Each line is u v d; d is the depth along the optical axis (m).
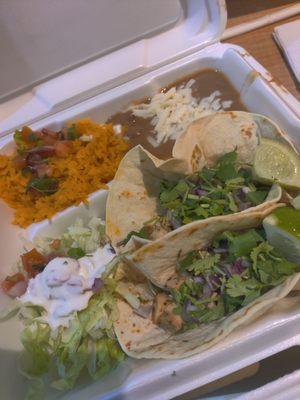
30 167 0.23
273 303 0.15
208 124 0.20
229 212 0.18
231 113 0.20
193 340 0.16
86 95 0.24
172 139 0.23
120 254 0.18
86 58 0.24
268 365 0.18
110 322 0.18
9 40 0.22
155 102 0.24
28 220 0.22
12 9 0.21
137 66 0.24
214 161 0.21
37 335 0.18
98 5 0.22
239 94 0.23
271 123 0.19
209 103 0.23
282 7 0.27
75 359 0.17
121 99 0.24
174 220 0.19
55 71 0.24
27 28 0.22
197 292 0.17
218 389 0.18
